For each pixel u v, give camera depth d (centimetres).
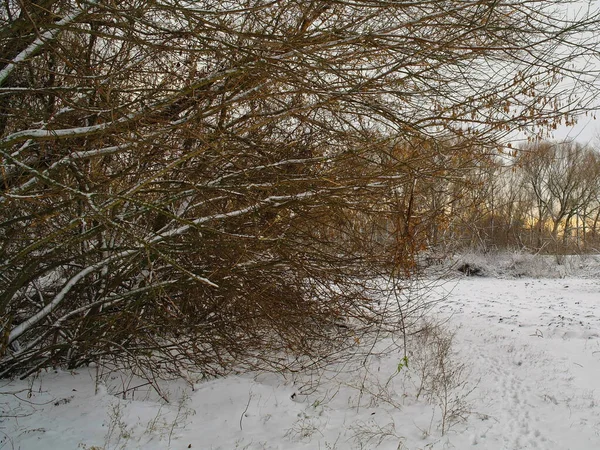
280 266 648
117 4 425
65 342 605
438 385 614
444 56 439
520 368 700
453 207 615
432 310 1209
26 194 452
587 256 2731
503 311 1241
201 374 659
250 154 588
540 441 464
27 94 513
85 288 652
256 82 499
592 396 574
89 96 485
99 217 383
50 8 433
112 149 455
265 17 494
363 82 461
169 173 601
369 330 785
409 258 572
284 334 705
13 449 414
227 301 651
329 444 453
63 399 528
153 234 588
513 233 2950
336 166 576
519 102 471
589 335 884
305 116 535
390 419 515
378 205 610
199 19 390
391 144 538
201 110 457
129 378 632
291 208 585
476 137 504
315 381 636
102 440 435
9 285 523
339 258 670
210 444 446
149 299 616
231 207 638
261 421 501
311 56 416
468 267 2366
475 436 475
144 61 536
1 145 396
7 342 475
